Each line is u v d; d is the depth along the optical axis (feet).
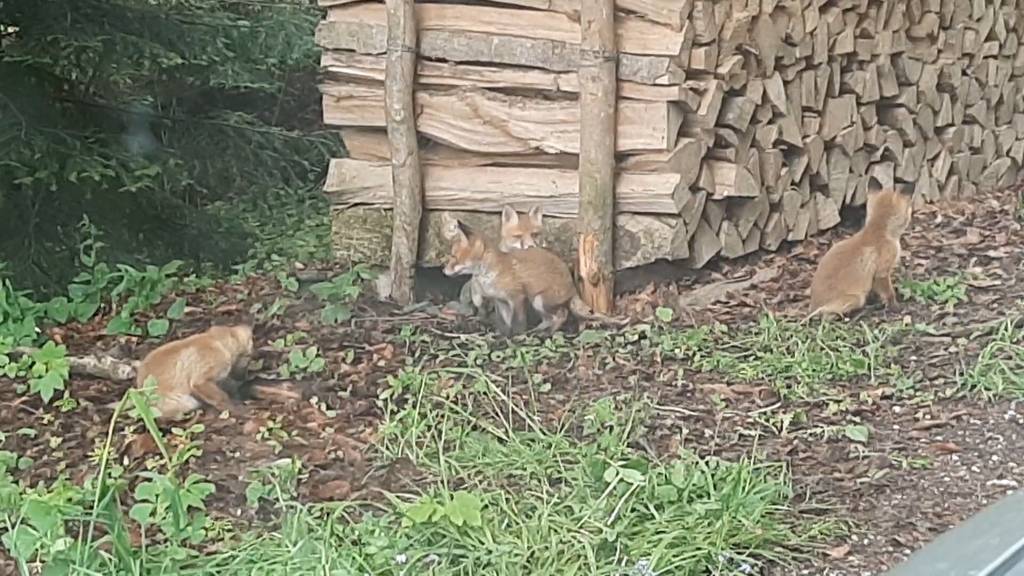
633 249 16.15
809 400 13.47
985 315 15.39
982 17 21.18
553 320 15.40
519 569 10.69
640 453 12.46
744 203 17.20
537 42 16.07
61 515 10.78
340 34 16.72
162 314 16.20
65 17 18.08
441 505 11.08
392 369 14.26
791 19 17.33
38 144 17.12
